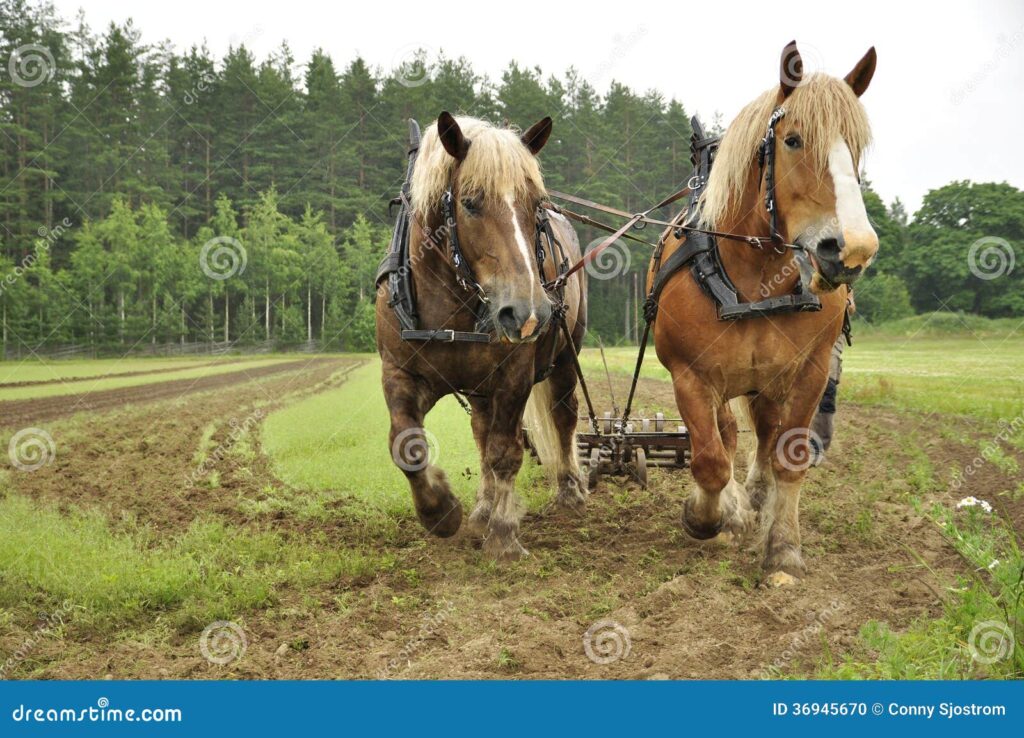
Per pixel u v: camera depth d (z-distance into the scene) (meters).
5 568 5.45
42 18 52.56
